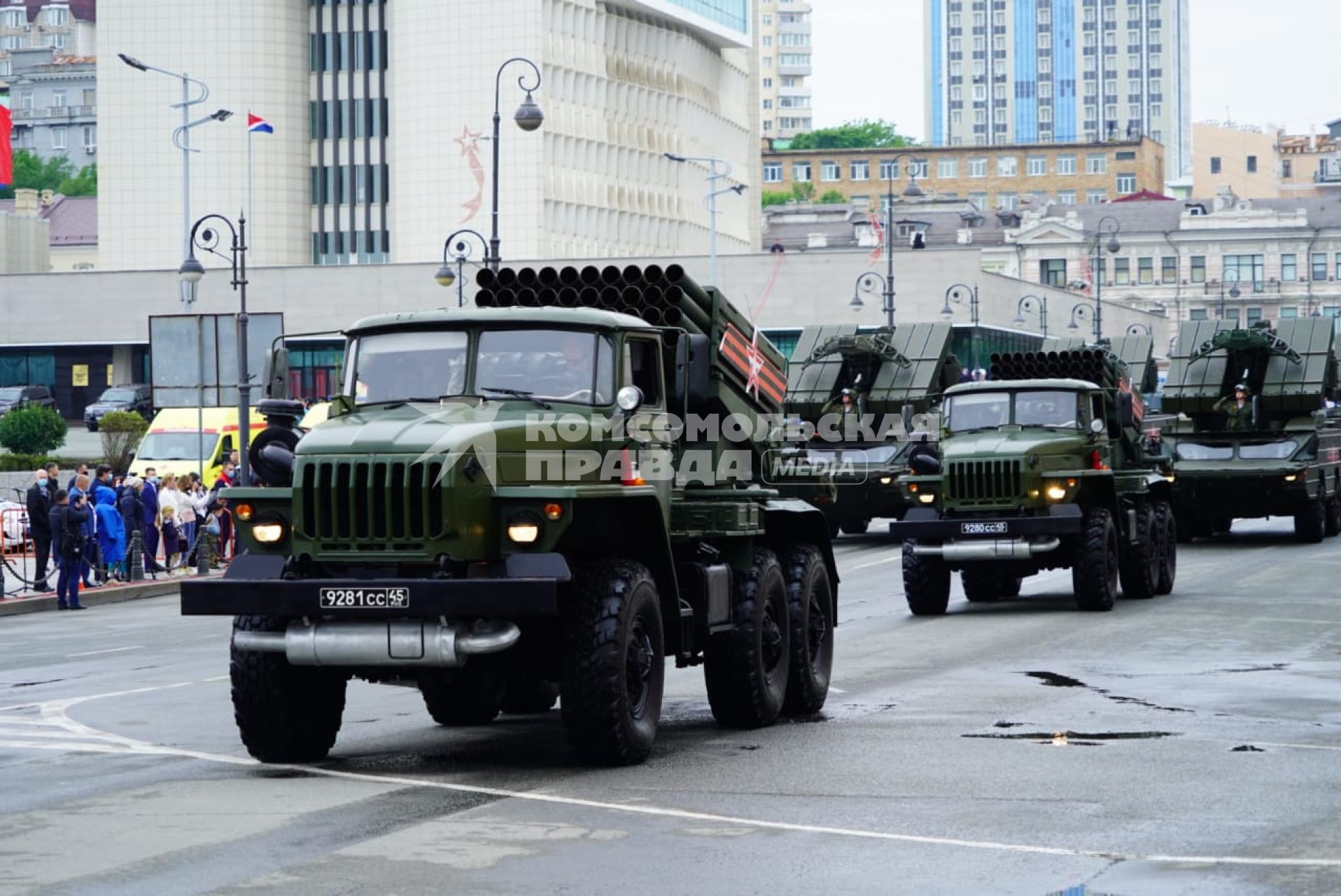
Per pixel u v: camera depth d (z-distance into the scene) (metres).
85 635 26.84
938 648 21.14
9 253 122.81
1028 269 158.75
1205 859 9.56
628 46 116.38
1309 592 28.42
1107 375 29.09
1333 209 158.62
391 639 12.12
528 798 11.52
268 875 9.31
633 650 12.85
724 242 131.00
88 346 97.44
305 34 112.62
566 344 13.42
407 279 93.06
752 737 14.30
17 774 12.82
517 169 107.12
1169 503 29.53
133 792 11.88
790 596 15.62
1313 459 39.94
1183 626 23.27
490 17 107.69
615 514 13.03
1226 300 158.00
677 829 10.47
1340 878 9.09
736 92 134.38
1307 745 13.50
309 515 12.34
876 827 10.50
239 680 12.83
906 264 90.12
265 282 94.44
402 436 12.34
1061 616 24.98
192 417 49.19
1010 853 9.77
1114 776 12.17
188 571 39.62
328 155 112.25
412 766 12.98
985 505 25.64
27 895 8.92
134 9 111.56
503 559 12.34
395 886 9.07
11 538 41.41
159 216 111.94
